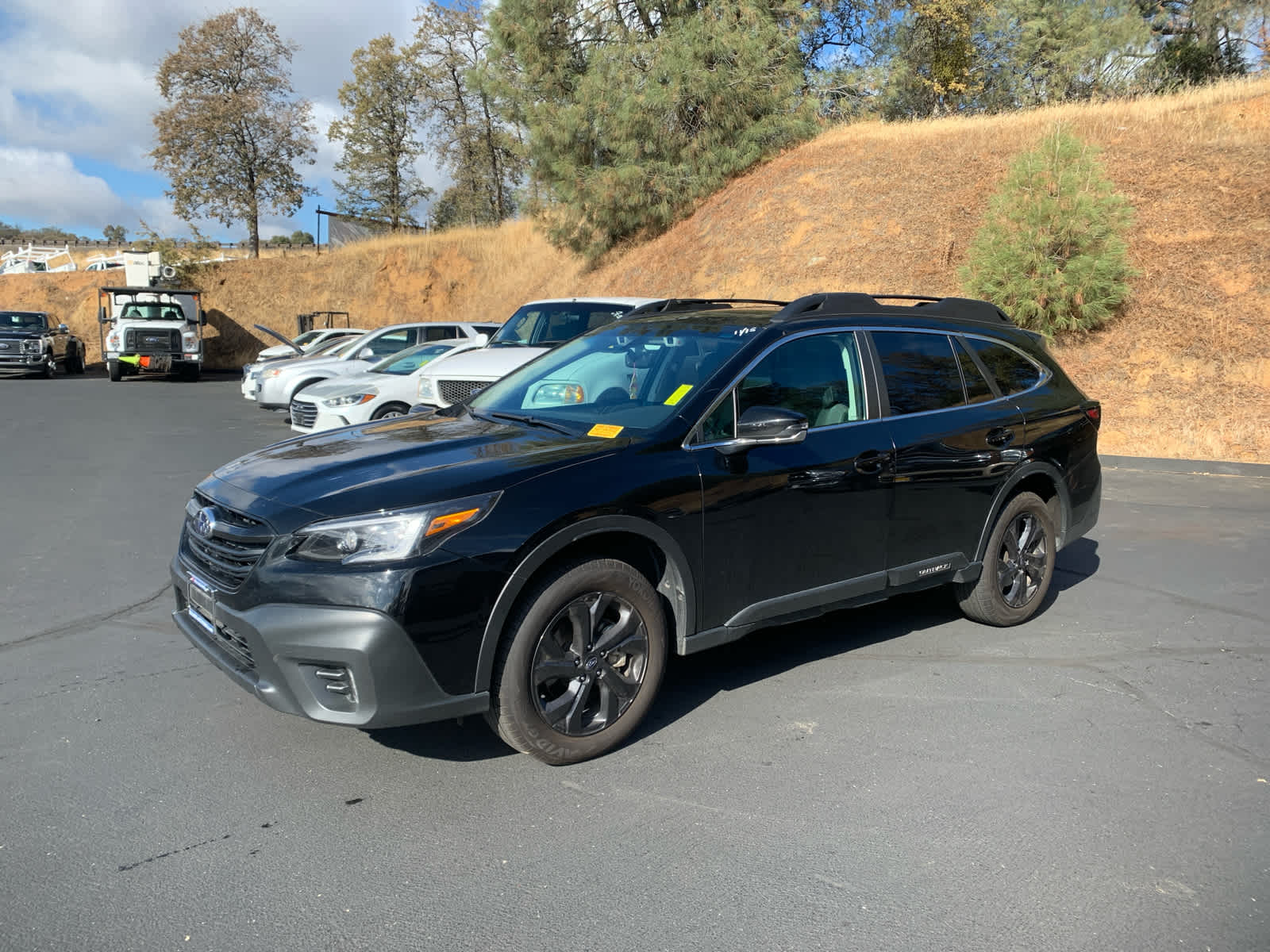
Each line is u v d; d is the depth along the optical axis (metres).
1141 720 3.87
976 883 2.71
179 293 26.88
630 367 4.27
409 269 33.94
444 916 2.54
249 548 3.22
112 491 8.88
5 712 3.88
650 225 22.34
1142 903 2.61
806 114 21.22
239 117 36.59
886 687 4.24
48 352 26.45
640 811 3.13
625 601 3.51
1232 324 12.33
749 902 2.61
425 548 3.05
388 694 3.02
